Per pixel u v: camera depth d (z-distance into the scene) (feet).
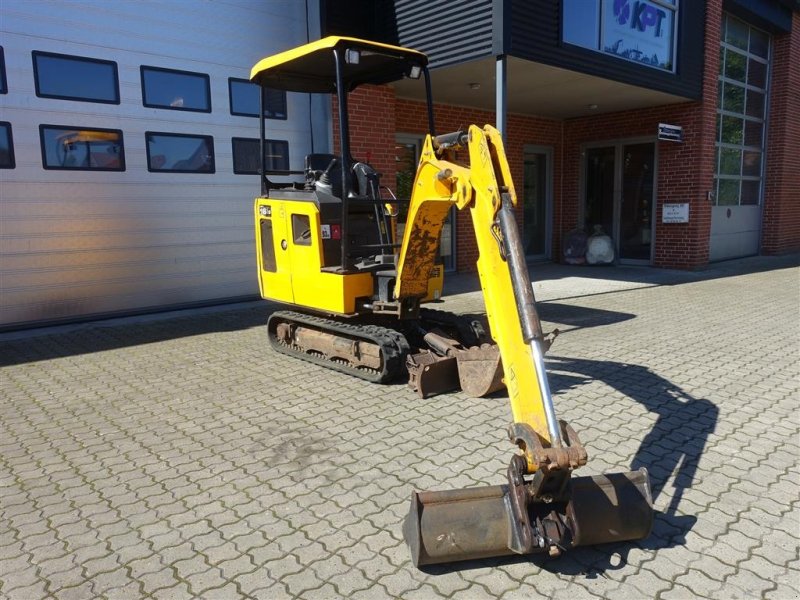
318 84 20.88
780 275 37.88
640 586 8.54
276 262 19.53
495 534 8.74
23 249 23.38
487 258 10.34
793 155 51.24
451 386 16.56
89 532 10.00
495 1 23.68
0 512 10.64
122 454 12.95
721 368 18.42
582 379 17.44
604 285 34.06
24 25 22.61
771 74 48.91
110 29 24.61
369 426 14.23
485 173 10.56
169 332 23.93
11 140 22.72
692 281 35.47
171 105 26.58
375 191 18.75
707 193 39.19
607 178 43.04
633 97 35.65
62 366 19.53
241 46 28.48
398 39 28.43
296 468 12.16
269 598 8.35
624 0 30.83
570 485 8.57
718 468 11.92
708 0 36.73
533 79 29.48
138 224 26.12
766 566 8.91
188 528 10.09
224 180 28.53
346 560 9.19
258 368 19.19
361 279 17.22
